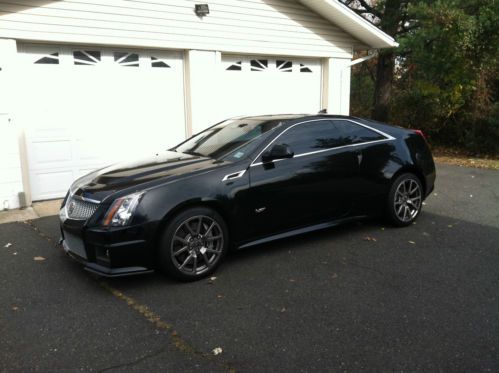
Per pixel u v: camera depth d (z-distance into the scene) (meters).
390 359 2.89
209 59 8.75
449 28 12.11
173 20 8.17
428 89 13.78
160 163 4.68
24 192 7.01
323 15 10.15
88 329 3.33
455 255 4.75
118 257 3.84
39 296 3.91
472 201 7.26
